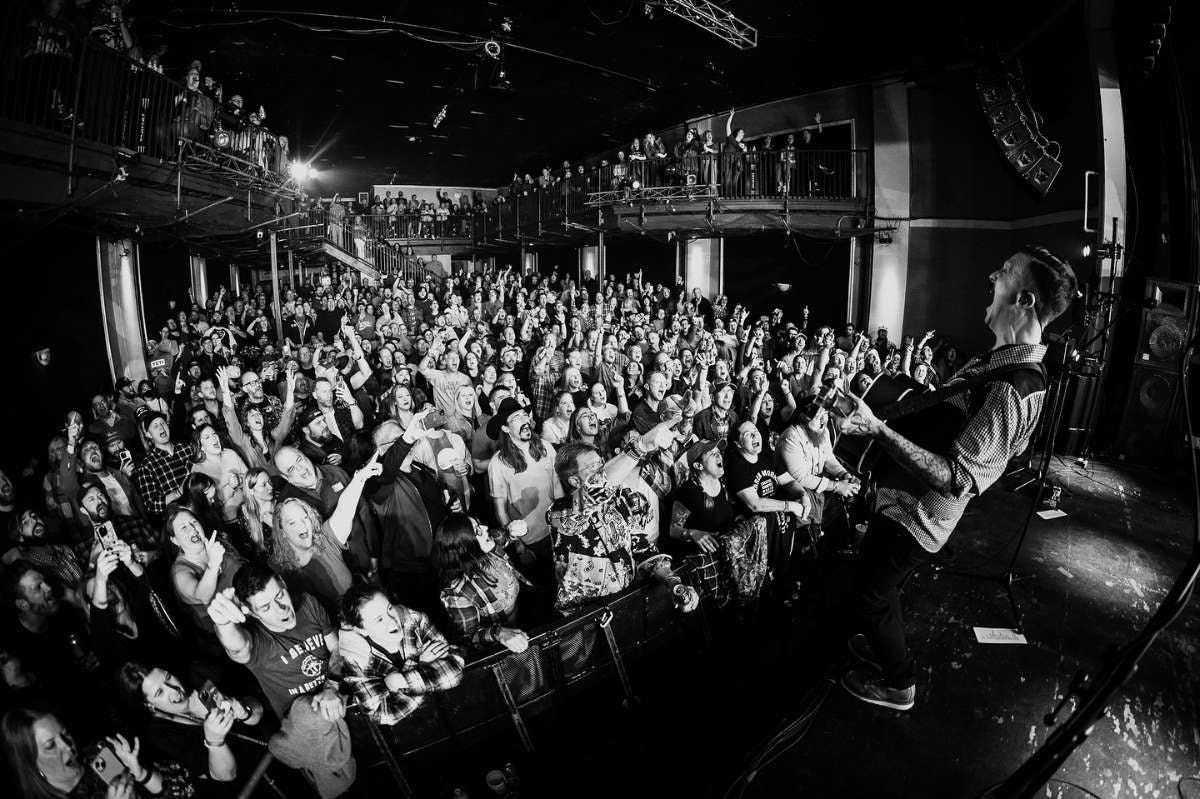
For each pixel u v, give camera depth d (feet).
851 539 16.44
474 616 10.28
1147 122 26.53
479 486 19.77
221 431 17.78
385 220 75.77
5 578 10.06
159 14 38.50
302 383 21.02
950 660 10.22
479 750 9.72
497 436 15.76
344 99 55.16
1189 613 12.07
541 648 10.03
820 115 49.73
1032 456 23.86
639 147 48.62
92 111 22.98
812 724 8.66
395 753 8.99
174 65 46.75
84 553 12.67
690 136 47.39
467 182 88.53
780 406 25.40
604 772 9.06
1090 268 35.12
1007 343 6.85
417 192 88.74
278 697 8.64
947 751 8.11
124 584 11.21
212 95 32.81
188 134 28.84
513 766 9.30
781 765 7.95
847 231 47.52
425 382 25.39
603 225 49.73
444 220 76.59
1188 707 9.41
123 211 24.77
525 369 30.89
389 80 50.55
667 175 47.55
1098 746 8.51
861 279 48.47
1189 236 25.16
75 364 29.89
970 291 45.73
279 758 8.26
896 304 47.44
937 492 7.06
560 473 11.41
